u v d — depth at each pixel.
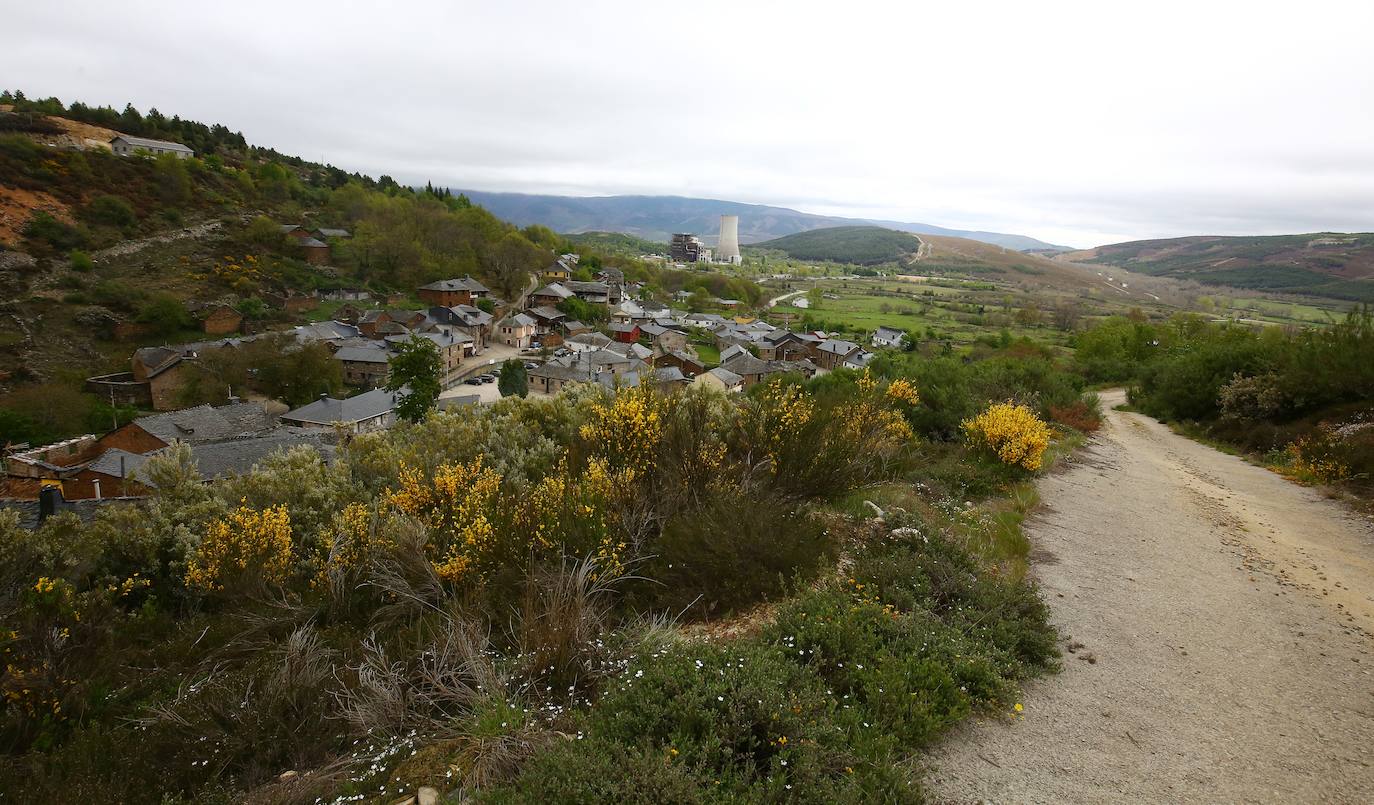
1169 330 45.12
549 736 3.47
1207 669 4.93
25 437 35.75
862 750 3.36
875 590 5.23
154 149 97.06
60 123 91.56
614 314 100.00
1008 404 12.79
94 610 6.42
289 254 80.69
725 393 10.50
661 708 3.43
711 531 5.68
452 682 4.36
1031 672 4.57
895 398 14.47
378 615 6.07
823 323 105.56
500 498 6.88
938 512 7.96
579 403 12.45
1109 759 3.74
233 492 10.41
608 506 6.52
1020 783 3.47
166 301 57.72
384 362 57.03
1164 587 6.58
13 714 4.90
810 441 7.90
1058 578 6.69
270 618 6.35
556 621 4.50
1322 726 4.20
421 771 3.45
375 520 7.58
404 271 85.88
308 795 3.44
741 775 3.01
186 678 5.55
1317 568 7.30
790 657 4.17
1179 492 10.88
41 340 51.41
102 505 13.79
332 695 4.46
